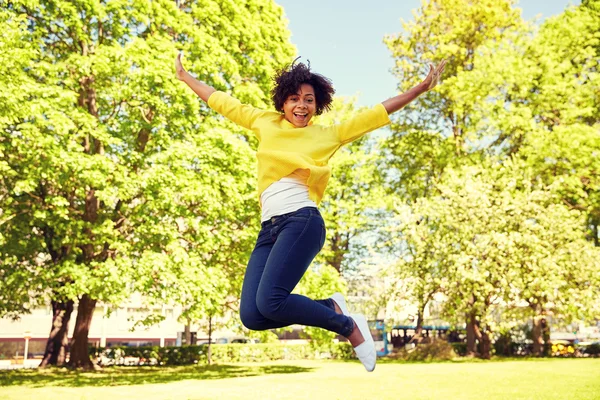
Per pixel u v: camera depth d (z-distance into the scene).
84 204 16.53
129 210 14.57
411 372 13.84
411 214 22.77
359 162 25.36
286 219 2.63
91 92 15.33
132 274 12.40
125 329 34.28
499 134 24.14
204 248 13.65
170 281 12.43
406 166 26.22
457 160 24.33
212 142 13.80
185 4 16.12
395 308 22.80
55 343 19.05
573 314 20.75
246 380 12.64
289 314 2.50
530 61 23.09
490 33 24.59
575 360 19.42
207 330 25.08
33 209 13.96
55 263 14.59
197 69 14.40
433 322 29.36
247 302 2.60
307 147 2.77
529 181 21.47
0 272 15.41
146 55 13.33
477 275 19.41
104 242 13.89
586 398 7.43
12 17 12.12
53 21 13.77
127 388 10.94
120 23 14.25
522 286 19.52
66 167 12.05
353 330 2.66
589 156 20.72
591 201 21.59
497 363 17.91
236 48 16.17
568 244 20.77
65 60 13.59
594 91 22.27
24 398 8.91
